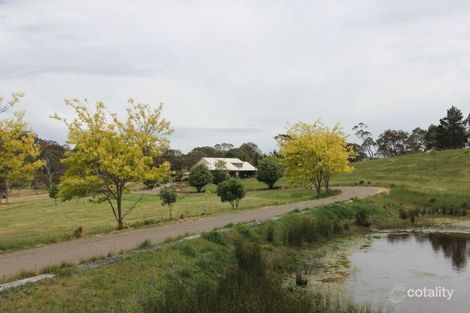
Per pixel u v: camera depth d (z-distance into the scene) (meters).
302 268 16.45
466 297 12.78
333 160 42.06
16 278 11.27
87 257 14.14
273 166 66.50
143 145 22.95
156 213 34.50
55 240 18.30
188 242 16.16
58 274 11.57
